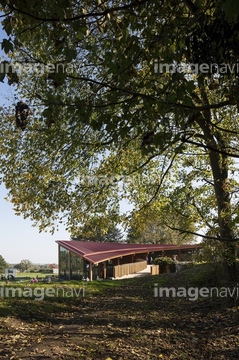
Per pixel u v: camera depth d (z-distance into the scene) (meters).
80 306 12.63
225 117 11.37
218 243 11.76
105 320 10.45
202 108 4.27
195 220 11.39
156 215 12.75
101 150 10.45
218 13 4.27
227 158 13.51
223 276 14.62
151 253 43.19
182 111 4.02
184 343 8.12
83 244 35.56
